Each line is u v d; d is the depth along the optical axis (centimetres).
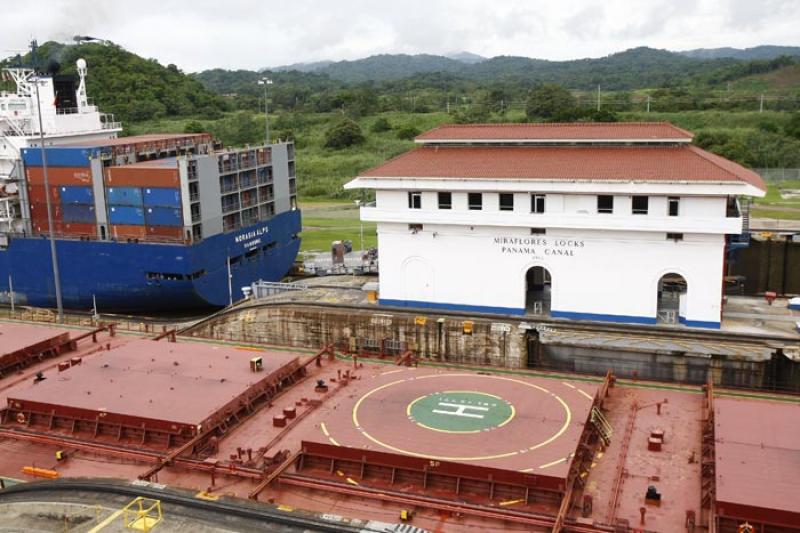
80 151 6762
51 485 2822
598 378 3962
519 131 5653
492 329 5141
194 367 3759
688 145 5284
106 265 6812
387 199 5475
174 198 6506
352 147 16488
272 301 5950
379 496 2664
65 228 7012
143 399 3341
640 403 3544
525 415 3050
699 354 4603
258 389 3512
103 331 5125
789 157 13125
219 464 2919
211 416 3144
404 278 5591
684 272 4881
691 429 3219
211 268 6800
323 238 10031
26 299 7425
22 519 2620
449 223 5288
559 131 5566
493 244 5284
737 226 4631
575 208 5038
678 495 2652
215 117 19338
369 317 5475
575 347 4941
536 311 5344
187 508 2622
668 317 5094
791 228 8294
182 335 6025
